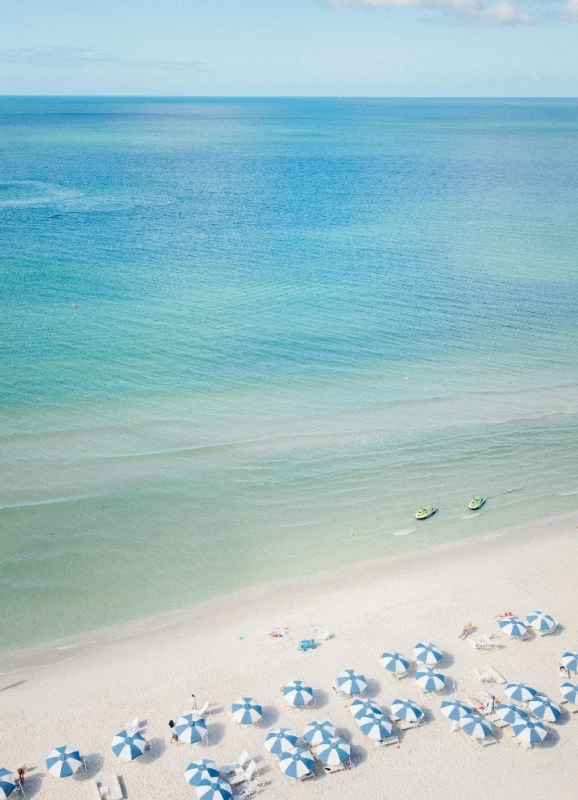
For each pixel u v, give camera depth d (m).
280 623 30.88
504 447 46.53
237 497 40.56
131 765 23.89
